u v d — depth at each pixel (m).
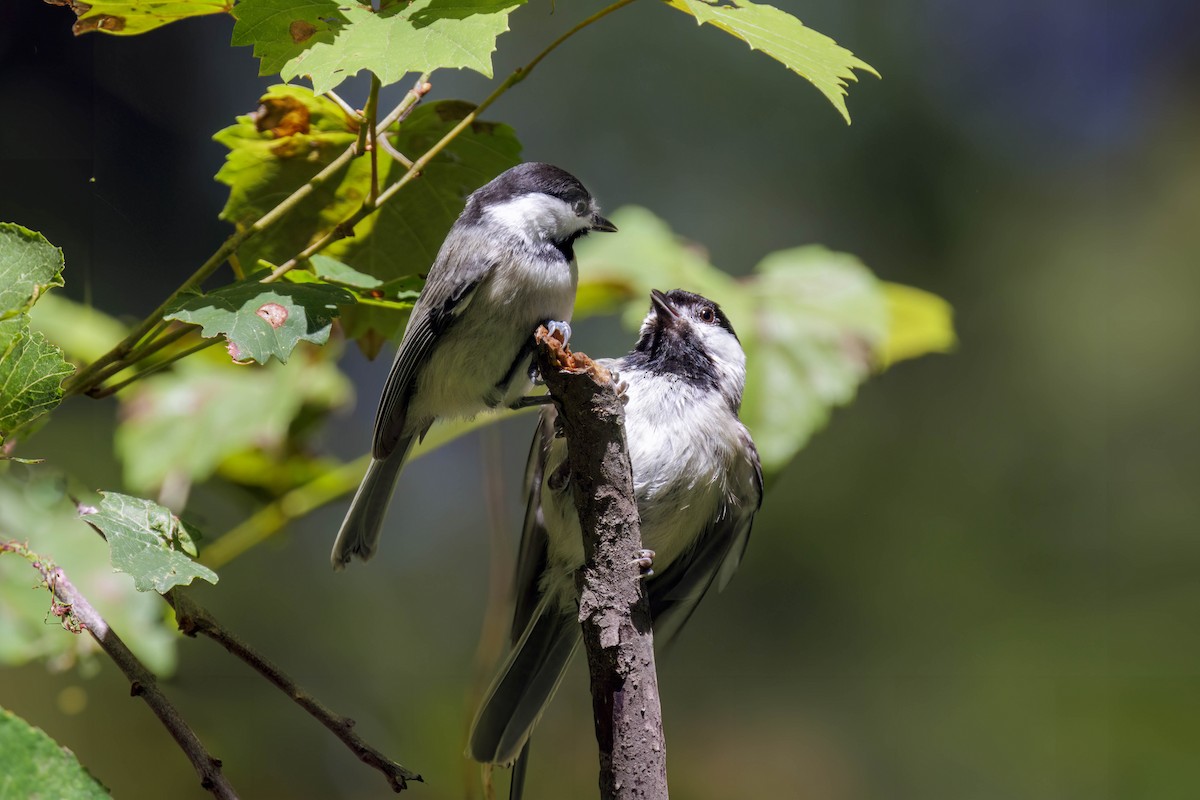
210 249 11.00
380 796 10.26
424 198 5.82
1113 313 15.04
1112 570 14.09
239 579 11.84
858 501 14.15
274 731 10.36
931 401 14.63
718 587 6.88
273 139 5.63
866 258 14.23
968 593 13.80
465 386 6.34
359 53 4.00
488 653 7.89
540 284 6.19
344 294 4.62
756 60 14.04
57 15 9.99
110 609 6.10
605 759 4.31
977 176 14.80
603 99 13.83
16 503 6.08
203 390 7.64
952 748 12.73
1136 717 12.61
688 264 7.52
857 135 14.30
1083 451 14.60
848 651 13.60
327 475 7.73
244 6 4.22
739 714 13.16
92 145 10.36
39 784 3.29
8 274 4.17
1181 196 15.52
